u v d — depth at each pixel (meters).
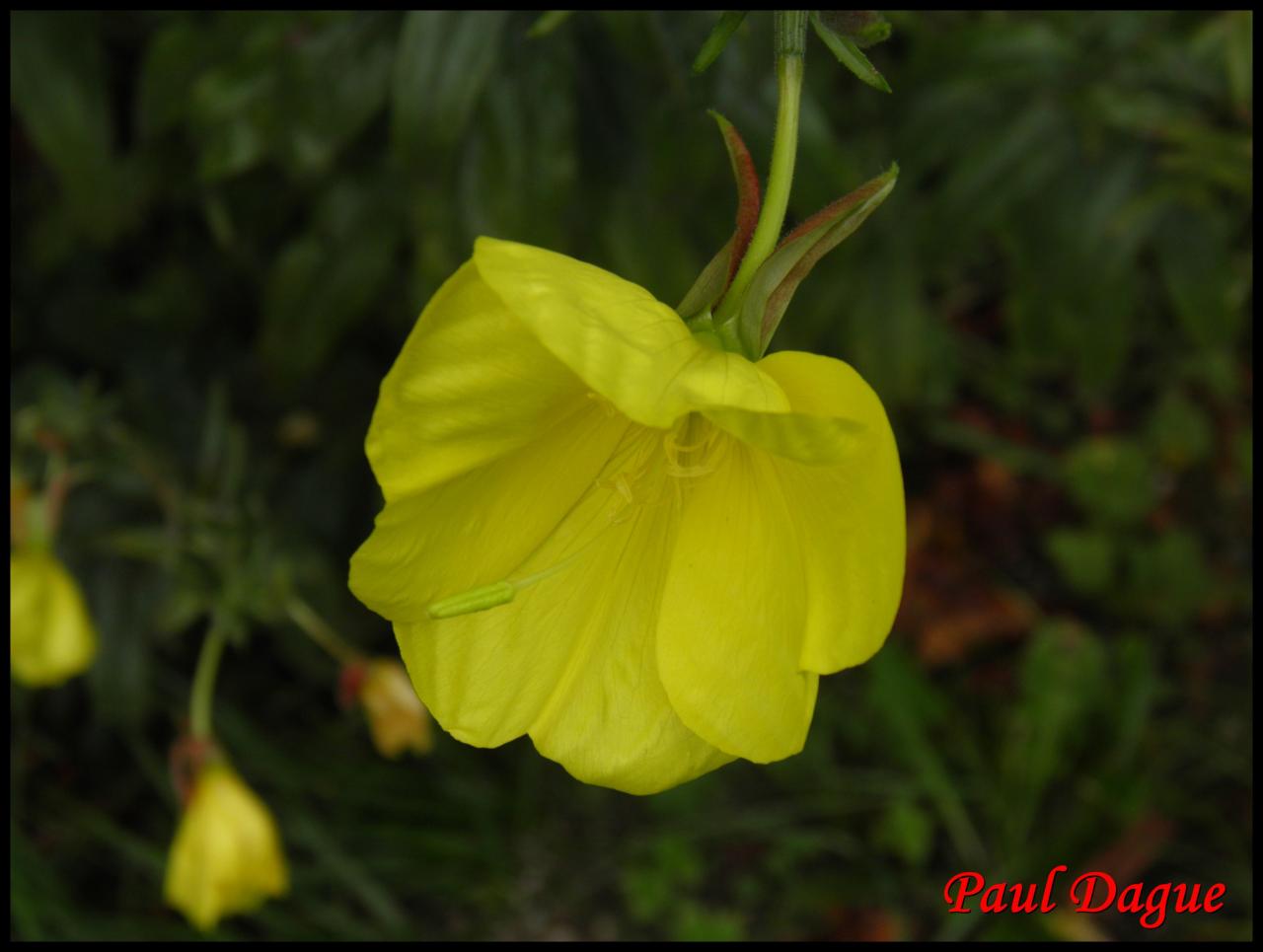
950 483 0.56
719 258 0.20
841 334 0.40
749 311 0.19
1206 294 0.36
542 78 0.30
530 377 0.19
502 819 0.47
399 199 0.33
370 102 0.31
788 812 0.47
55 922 0.42
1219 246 0.36
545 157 0.30
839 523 0.20
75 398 0.38
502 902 0.46
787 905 0.46
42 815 0.45
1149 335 0.55
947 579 0.53
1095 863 0.44
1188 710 0.51
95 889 0.45
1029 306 0.37
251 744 0.45
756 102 0.29
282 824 0.46
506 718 0.21
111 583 0.40
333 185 0.33
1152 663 0.51
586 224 0.32
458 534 0.20
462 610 0.19
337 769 0.46
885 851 0.47
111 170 0.34
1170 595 0.51
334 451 0.44
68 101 0.33
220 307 0.43
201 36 0.32
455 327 0.18
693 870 0.44
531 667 0.21
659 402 0.18
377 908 0.43
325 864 0.44
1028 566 0.55
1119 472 0.52
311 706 0.49
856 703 0.49
